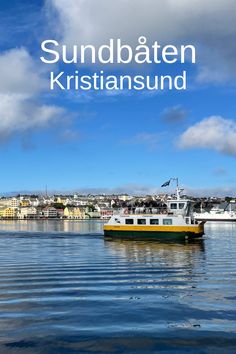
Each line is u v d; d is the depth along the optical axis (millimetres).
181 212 76625
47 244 67500
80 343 16000
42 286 27188
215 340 16266
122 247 60594
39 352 15148
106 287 26750
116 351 15258
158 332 17219
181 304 21828
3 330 17484
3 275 32000
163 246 62688
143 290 25672
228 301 22500
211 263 39812
